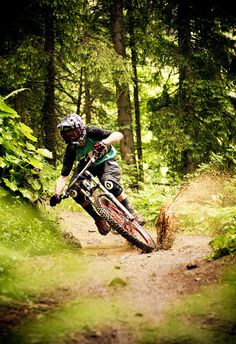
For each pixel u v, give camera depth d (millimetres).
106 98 17078
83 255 5312
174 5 15266
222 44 15633
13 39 12305
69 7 11758
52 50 12656
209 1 14844
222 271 3846
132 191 13656
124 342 2703
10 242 4828
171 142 14070
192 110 14516
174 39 15852
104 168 6020
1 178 6004
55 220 6672
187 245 5973
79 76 16000
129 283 3824
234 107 15875
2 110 6113
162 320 3000
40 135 13844
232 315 3000
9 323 2926
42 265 4289
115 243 7887
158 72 16953
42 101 14203
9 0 11875
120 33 15359
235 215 6582
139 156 18375
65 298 3469
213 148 14516
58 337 2752
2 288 3512
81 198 6066
